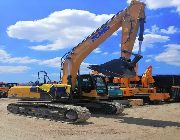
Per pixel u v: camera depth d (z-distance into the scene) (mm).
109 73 17625
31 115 18516
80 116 15719
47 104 17891
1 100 32562
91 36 19859
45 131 13352
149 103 29812
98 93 19828
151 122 16375
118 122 16281
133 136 12555
